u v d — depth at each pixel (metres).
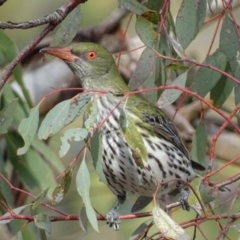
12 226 11.66
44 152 12.05
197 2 10.20
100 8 16.91
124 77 15.41
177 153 11.41
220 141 15.14
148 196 11.56
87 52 12.01
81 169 8.87
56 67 15.00
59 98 14.89
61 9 9.77
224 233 8.82
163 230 8.42
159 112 11.55
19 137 12.03
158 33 9.79
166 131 11.41
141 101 11.45
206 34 17.02
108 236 14.84
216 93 11.01
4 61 12.31
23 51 9.62
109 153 10.88
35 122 9.34
